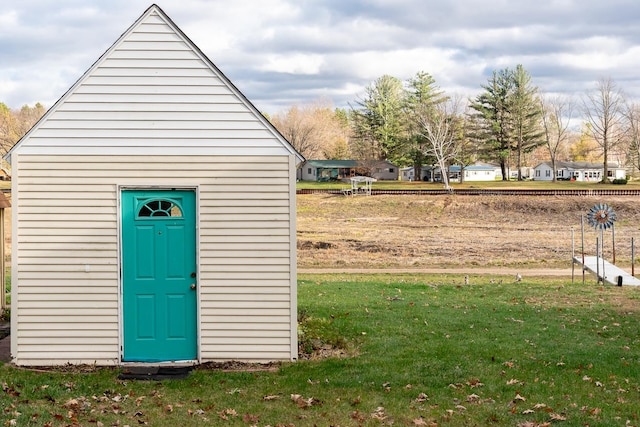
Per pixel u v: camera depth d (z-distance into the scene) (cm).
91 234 1049
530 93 9212
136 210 1057
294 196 1062
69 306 1052
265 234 1063
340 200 6191
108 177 1048
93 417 802
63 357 1053
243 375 1001
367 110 10194
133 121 1048
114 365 1055
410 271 3070
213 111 1056
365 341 1210
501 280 2611
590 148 12925
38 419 777
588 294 1830
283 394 916
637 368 1027
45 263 1047
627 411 840
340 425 794
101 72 1045
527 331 1294
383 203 5950
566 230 4756
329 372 1010
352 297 1798
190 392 920
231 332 1066
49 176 1042
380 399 889
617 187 7612
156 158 1051
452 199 5941
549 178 10975
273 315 1069
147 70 1050
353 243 4119
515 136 9319
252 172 1059
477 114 9169
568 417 816
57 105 1040
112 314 1055
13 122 9669
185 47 1052
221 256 1062
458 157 8938
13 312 1047
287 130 11350
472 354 1106
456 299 1752
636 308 1558
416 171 9544
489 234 4575
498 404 869
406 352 1122
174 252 1065
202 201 1058
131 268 1060
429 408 854
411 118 9256
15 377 968
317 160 10238
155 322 1065
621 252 3700
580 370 1016
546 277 2823
